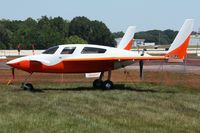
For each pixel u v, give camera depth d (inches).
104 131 565.6
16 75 1600.6
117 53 1197.7
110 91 1119.0
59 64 1172.5
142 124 627.5
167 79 1504.7
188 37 1225.4
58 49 1182.9
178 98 974.4
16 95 988.6
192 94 1074.7
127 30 1625.2
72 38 6643.7
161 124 633.0
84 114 711.1
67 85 1279.5
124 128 592.4
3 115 681.6
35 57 1167.0
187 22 1229.1
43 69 1165.7
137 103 871.7
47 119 645.3
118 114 721.0
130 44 1625.2
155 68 2065.7
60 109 765.3
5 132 549.6
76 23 7564.0
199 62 2625.5
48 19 7755.9
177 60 1224.2
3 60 2755.9
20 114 692.7
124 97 978.1
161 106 834.8
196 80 1467.8
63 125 598.9
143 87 1242.0
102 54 1189.7
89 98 947.3
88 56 1181.7
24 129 569.6
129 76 1614.2
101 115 705.6
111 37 7603.4
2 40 6427.2
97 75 1309.1
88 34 7514.8
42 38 6432.1
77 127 587.5
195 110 792.3
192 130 595.2
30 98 931.3
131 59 1171.9
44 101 880.9
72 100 906.7
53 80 1432.1
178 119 681.0
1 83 1316.4
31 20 7598.4
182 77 1563.7
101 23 7564.0
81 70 1195.9
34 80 1421.0
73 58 1172.5
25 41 6397.6
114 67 1222.3
